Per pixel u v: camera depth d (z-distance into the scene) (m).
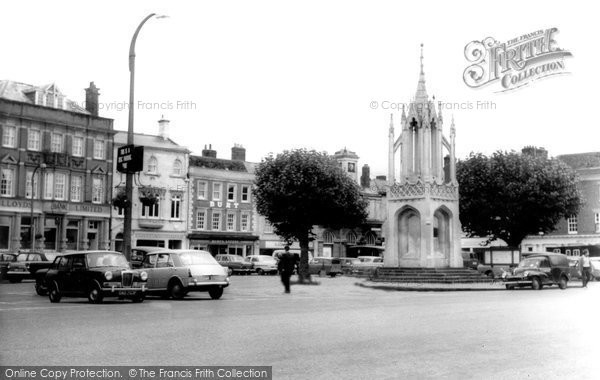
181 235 69.75
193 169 71.62
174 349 11.50
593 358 10.98
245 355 10.95
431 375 9.45
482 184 58.16
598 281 54.81
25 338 12.76
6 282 40.38
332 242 82.50
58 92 61.97
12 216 57.59
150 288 25.67
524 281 36.25
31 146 59.38
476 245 84.69
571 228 76.88
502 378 9.27
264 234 77.25
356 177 85.44
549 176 57.78
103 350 11.34
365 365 10.17
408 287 35.84
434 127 45.69
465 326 15.57
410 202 44.31
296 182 52.28
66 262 23.41
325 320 16.73
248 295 28.28
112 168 64.75
